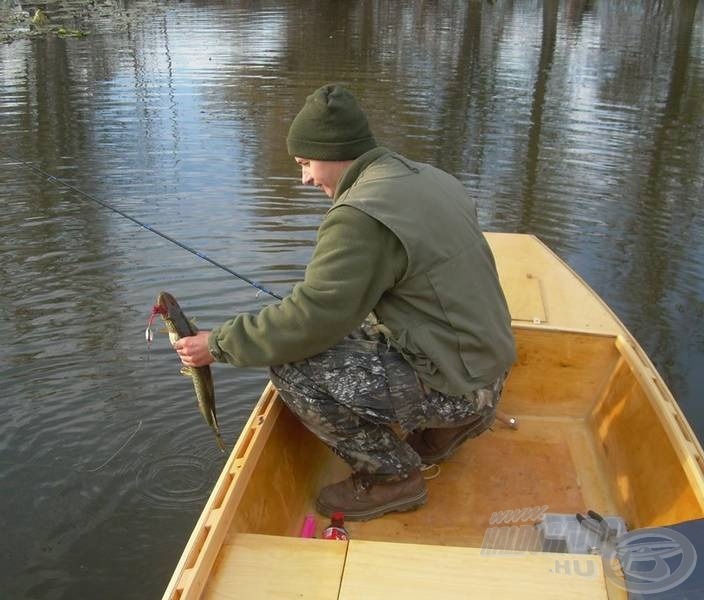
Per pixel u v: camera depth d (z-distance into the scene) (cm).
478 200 765
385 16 2256
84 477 394
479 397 248
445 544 264
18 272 593
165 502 380
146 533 362
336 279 221
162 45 1623
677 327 553
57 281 581
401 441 268
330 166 245
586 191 793
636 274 624
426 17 2245
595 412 328
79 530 363
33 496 382
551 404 338
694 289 601
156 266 606
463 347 234
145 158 868
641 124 1046
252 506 235
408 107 1121
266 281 585
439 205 230
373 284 224
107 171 825
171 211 716
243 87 1230
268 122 1020
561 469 304
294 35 1823
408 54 1575
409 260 222
